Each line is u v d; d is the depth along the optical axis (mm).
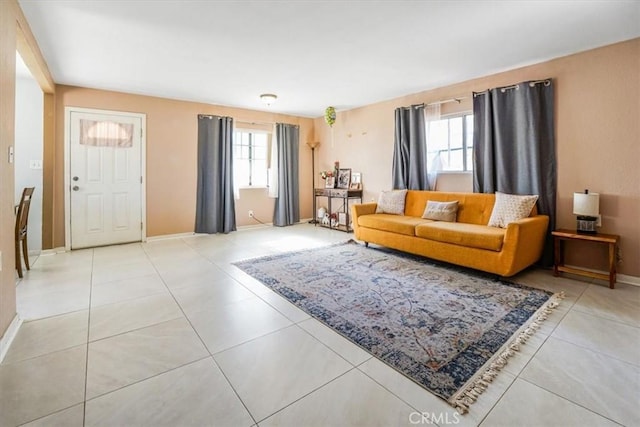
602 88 3055
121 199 4648
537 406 1399
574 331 2059
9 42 2020
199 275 3211
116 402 1422
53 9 2389
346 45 3039
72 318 2242
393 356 1776
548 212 3414
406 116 4766
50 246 4125
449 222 3766
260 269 3404
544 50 3150
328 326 2131
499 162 3730
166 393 1482
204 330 2080
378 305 2461
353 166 5824
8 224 1992
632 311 2344
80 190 4348
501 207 3461
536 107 3424
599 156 3094
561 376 1603
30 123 4055
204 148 5312
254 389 1511
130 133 4672
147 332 2051
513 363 1717
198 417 1338
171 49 3127
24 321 2188
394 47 3086
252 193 6078
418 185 4629
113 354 1801
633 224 2932
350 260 3764
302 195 6699
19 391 1483
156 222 4949
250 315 2301
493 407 1396
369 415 1348
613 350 1833
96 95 4402
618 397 1450
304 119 6633
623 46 2928
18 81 3975
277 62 3479
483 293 2707
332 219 6102
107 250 4277
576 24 2629
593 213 2945
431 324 2154
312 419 1325
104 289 2816
